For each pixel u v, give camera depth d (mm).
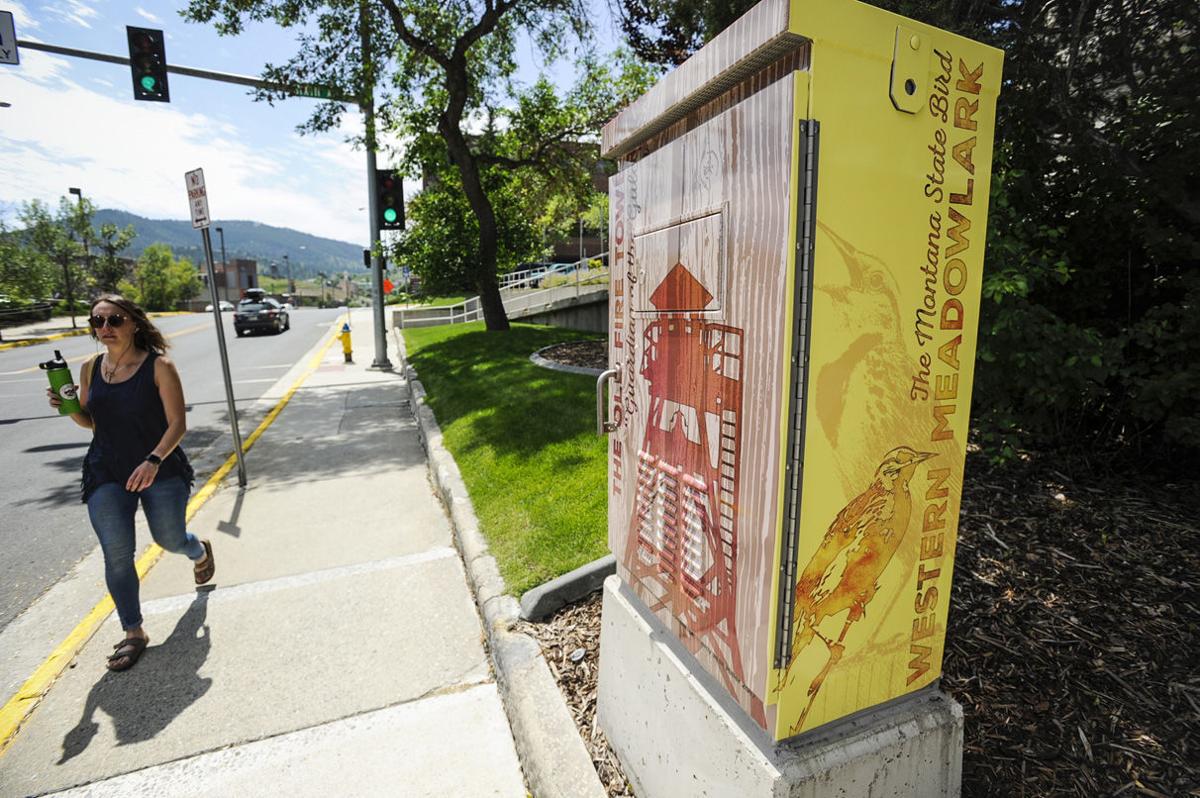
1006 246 2656
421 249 14336
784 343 1222
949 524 1528
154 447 2998
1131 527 2670
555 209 18609
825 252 1214
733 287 1372
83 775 2301
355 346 18328
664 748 1761
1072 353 2725
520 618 2883
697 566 1599
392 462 6359
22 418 9102
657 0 5297
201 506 5129
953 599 2424
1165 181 2717
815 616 1351
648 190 1730
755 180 1275
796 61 1194
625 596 2047
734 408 1398
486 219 13531
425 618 3320
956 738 1555
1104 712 1872
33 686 2824
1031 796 1655
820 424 1272
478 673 2854
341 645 3092
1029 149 3102
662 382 1704
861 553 1390
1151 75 2828
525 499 4156
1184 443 2752
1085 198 3016
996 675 2059
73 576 3971
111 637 3215
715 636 1541
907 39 1242
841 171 1207
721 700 1549
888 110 1248
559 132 14078
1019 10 3162
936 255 1369
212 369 13875
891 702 1549
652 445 1789
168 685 2811
